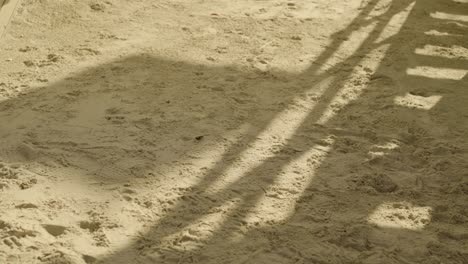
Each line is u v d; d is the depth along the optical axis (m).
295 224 3.82
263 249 3.57
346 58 6.50
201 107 5.26
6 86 5.46
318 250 3.60
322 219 3.88
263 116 5.18
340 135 4.97
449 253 3.64
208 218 3.82
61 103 5.20
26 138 4.61
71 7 7.32
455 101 5.67
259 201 4.04
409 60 6.54
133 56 6.20
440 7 8.38
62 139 4.63
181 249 3.53
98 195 3.98
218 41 6.74
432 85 5.98
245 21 7.39
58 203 3.87
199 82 5.73
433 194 4.23
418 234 3.79
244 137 4.82
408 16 7.90
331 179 4.33
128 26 7.00
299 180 4.30
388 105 5.50
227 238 3.65
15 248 3.45
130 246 3.54
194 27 7.10
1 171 4.18
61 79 5.64
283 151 4.66
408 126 5.16
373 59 6.51
